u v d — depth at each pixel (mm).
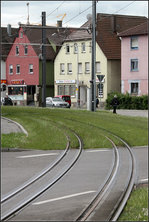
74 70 89938
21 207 11875
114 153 22984
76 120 38219
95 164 19391
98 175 16734
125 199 12812
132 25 86812
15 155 22062
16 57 101188
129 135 30094
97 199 12734
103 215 10953
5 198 12812
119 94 71375
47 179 15891
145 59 74625
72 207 11797
